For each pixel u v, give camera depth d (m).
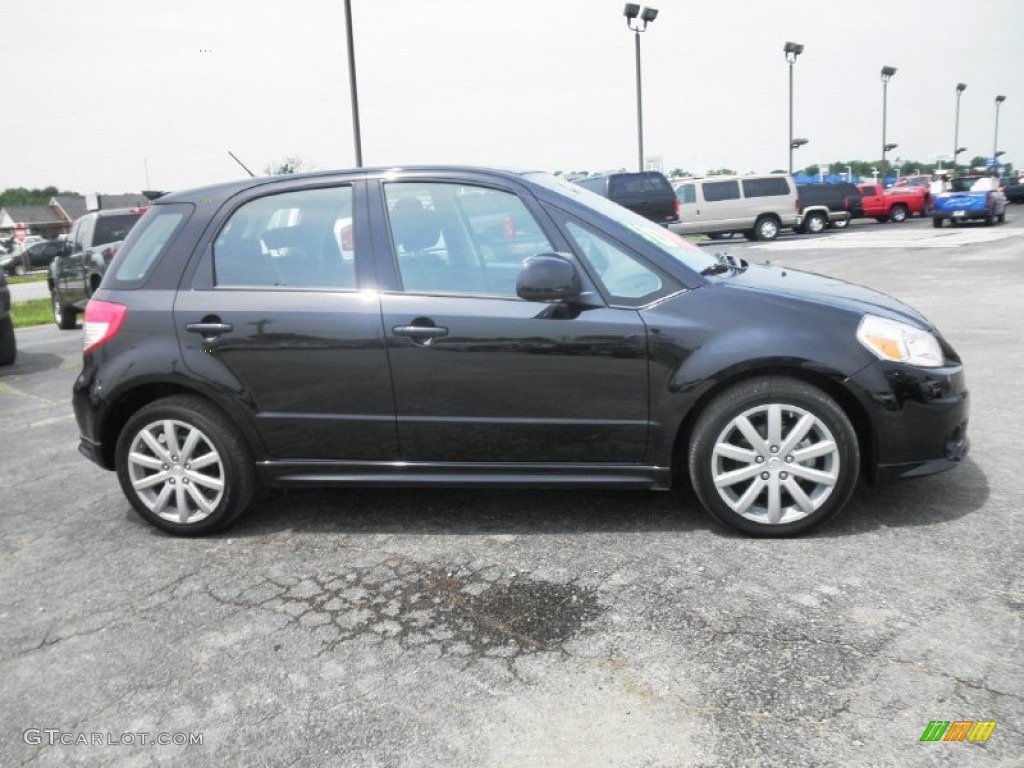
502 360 3.46
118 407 3.90
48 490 4.77
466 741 2.29
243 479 3.79
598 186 20.44
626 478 3.51
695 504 3.85
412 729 2.36
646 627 2.80
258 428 3.71
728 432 3.38
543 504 3.98
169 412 3.77
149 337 3.75
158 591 3.34
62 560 3.72
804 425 3.31
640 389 3.40
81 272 11.95
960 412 3.43
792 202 25.06
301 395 3.65
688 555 3.32
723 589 3.02
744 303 3.37
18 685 2.71
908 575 3.04
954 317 8.69
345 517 3.99
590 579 3.18
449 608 3.04
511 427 3.52
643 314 3.39
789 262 16.19
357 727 2.38
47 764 2.31
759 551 3.32
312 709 2.48
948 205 25.62
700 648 2.66
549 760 2.19
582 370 3.41
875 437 3.33
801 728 2.24
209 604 3.20
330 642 2.86
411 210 3.68
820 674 2.47
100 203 13.34
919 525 3.47
